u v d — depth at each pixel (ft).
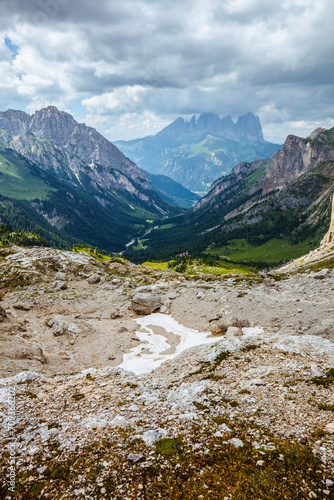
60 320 245.04
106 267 452.35
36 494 49.37
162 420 72.13
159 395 91.71
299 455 53.47
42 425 71.10
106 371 113.50
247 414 72.23
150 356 191.83
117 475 53.06
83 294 331.16
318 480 47.67
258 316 223.71
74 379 104.78
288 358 110.52
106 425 70.08
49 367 159.12
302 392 81.56
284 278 317.83
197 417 71.67
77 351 201.77
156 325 250.57
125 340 219.82
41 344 207.51
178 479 51.19
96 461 57.06
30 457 58.90
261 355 117.39
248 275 346.95
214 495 47.24
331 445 55.88
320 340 132.67
